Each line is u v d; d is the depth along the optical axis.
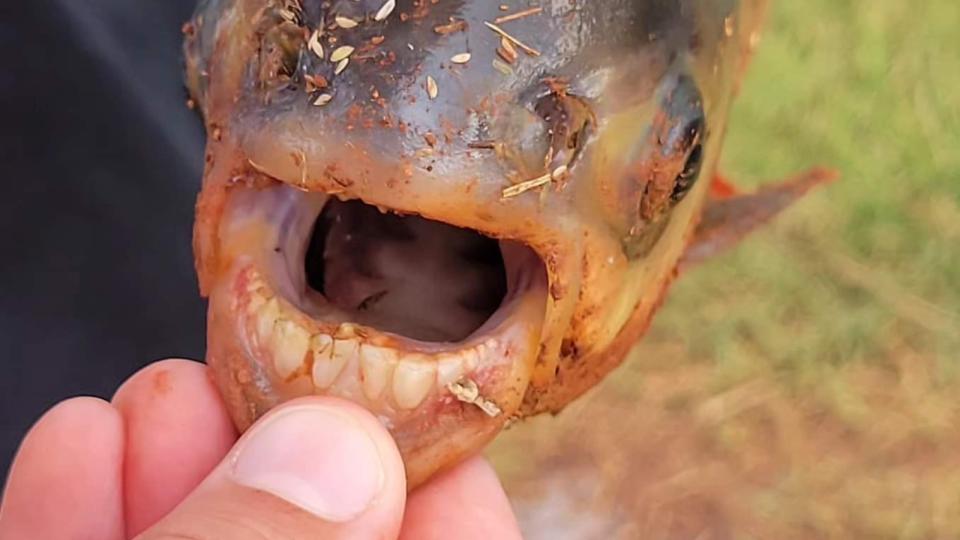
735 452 0.59
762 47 0.78
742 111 0.74
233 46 0.23
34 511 0.26
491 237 0.24
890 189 0.70
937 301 0.65
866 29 0.79
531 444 0.58
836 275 0.66
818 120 0.74
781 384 0.62
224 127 0.23
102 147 0.39
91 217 0.39
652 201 0.25
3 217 0.39
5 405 0.39
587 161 0.23
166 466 0.25
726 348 0.62
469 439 0.22
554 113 0.23
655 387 0.61
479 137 0.22
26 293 0.39
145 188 0.39
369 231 0.25
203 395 0.26
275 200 0.23
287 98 0.22
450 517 0.25
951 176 0.71
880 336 0.64
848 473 0.59
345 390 0.22
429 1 0.22
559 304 0.23
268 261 0.23
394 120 0.21
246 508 0.20
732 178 0.68
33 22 0.38
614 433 0.59
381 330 0.23
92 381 0.40
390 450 0.21
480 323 0.24
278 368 0.22
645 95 0.24
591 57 0.23
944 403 0.62
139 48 0.39
